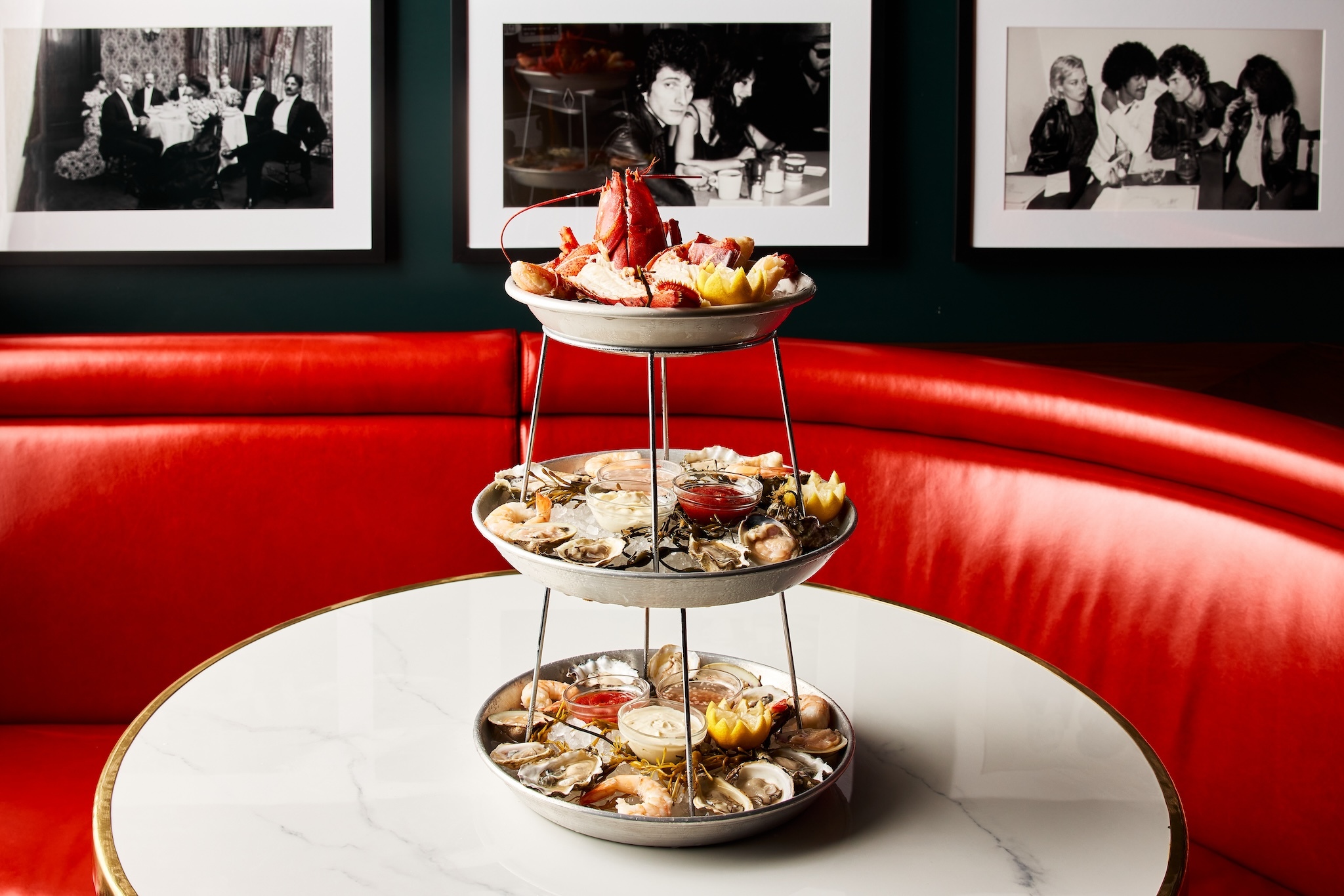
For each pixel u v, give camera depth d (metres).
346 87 2.22
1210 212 2.30
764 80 2.25
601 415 2.05
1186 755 1.62
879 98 2.25
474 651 1.40
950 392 1.90
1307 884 1.49
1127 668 1.69
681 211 2.28
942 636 1.48
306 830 1.02
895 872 0.98
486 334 2.05
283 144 2.23
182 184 2.23
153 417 1.98
